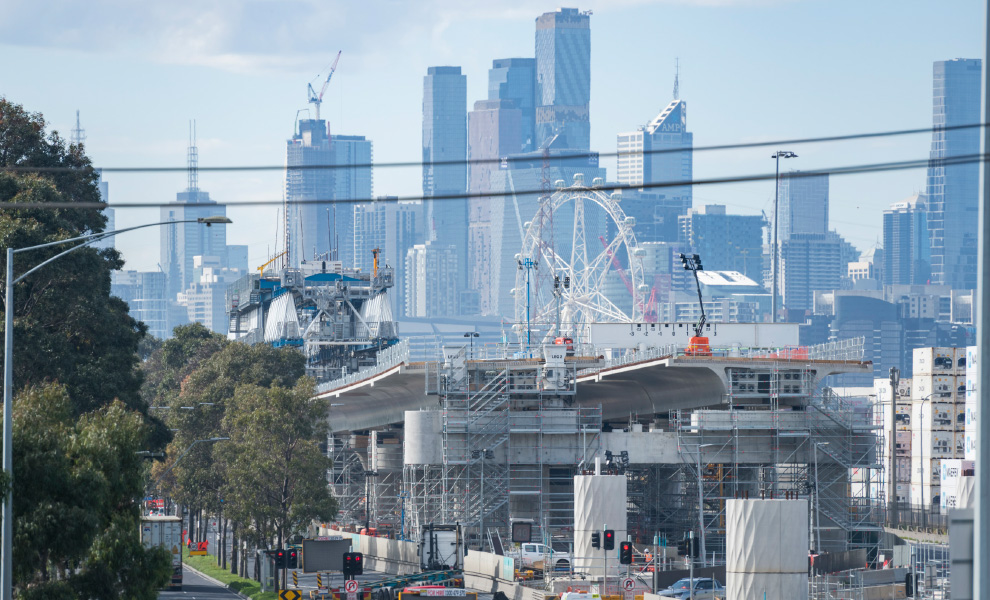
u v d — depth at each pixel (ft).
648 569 509.35
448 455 600.39
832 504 577.02
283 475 547.08
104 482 241.76
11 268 229.04
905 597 431.43
